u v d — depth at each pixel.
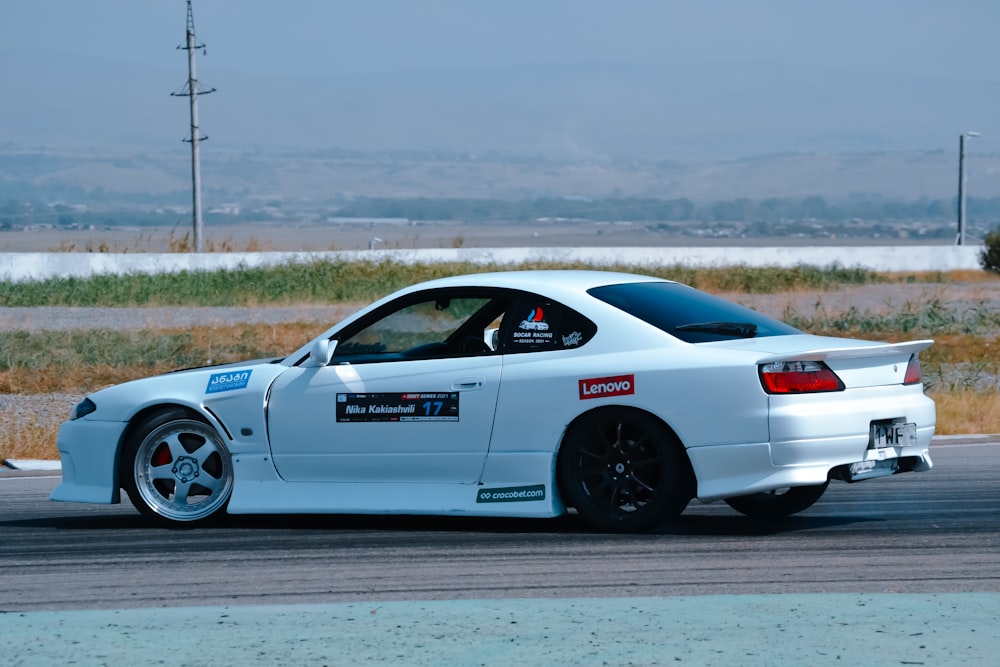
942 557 15.66
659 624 12.54
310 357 18.73
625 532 17.36
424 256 103.94
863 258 118.88
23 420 33.09
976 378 37.84
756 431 16.38
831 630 12.21
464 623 12.73
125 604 13.99
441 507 17.83
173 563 16.25
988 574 14.66
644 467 17.22
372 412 18.17
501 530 18.06
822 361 16.67
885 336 52.47
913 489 21.38
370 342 18.84
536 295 17.94
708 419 16.58
